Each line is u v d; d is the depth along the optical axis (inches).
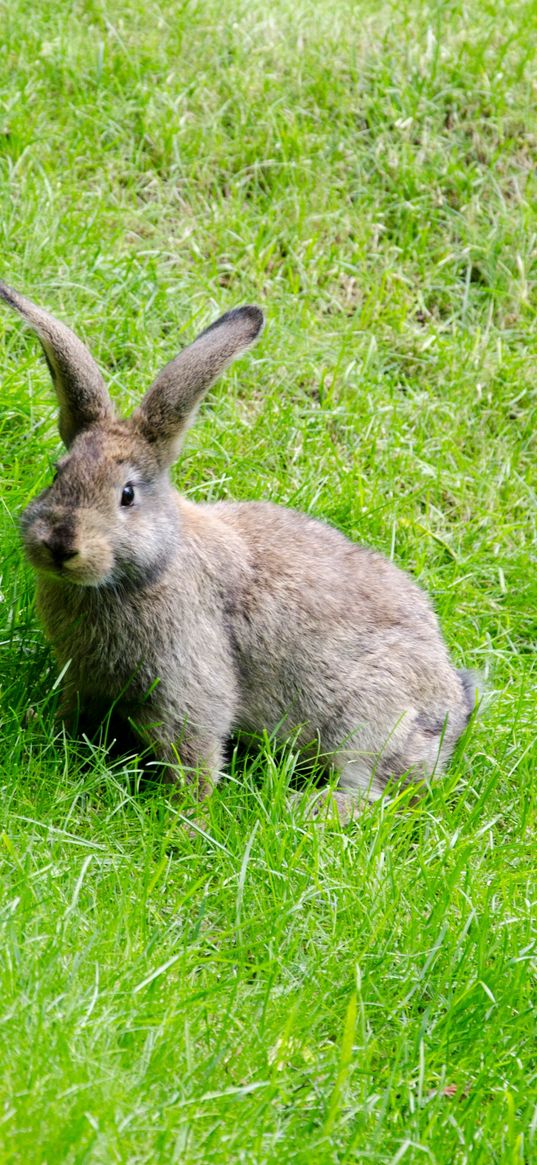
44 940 200.5
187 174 402.0
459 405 373.4
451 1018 207.9
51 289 356.8
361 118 427.8
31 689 273.1
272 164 406.6
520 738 291.4
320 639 285.1
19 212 372.8
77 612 258.5
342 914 226.5
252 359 361.1
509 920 228.7
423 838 251.6
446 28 454.0
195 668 267.4
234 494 331.9
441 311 403.2
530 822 268.7
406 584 305.3
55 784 244.5
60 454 319.6
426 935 222.8
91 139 399.5
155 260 371.2
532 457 373.4
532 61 446.0
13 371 333.4
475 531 349.4
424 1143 181.6
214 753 272.4
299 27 442.6
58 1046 177.0
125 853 234.8
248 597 279.9
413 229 410.6
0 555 291.9
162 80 418.6
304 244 394.9
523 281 403.9
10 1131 161.2
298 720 287.4
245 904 225.1
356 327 384.2
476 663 317.7
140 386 343.0
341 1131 185.3
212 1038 195.6
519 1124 188.9
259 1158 170.6
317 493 332.5
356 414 358.6
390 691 288.0
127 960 202.7
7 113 391.5
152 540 255.3
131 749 278.5
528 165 429.4
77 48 414.6
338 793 283.3
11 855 217.6
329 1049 197.8
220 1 444.5
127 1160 164.1
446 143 427.2
